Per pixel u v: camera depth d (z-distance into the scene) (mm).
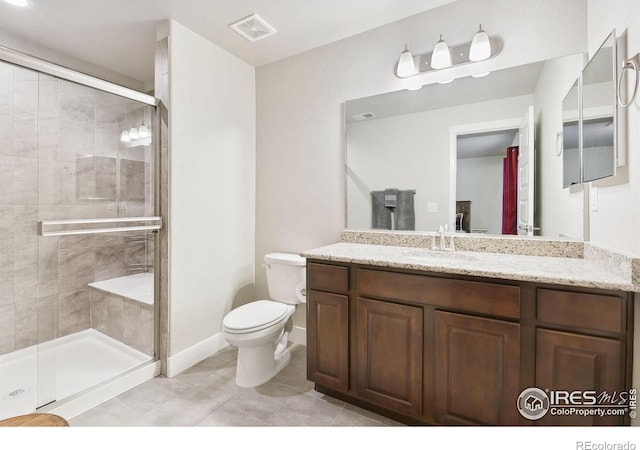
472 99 1871
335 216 2338
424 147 2010
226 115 2447
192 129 2176
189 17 2027
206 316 2307
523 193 1754
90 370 1937
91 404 1712
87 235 1973
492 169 1830
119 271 2094
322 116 2375
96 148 1903
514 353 1265
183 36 2109
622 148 1188
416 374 1473
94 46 2434
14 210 1691
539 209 1718
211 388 1904
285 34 2213
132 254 2090
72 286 1906
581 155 1490
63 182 1807
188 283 2168
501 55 1785
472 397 1352
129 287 2100
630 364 1101
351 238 2244
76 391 1724
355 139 2234
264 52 2457
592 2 1521
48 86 1702
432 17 1962
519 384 1264
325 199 2379
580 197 1586
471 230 1887
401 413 1543
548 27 1668
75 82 1761
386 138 2125
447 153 1945
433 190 1987
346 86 2266
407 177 2062
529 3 1710
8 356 1673
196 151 2209
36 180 1724
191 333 2191
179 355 2094
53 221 1771
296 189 2520
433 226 1990
